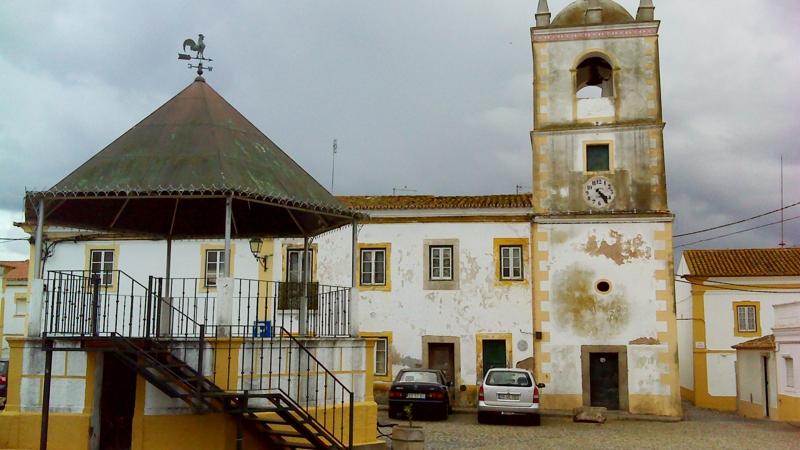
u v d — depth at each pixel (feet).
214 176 45.55
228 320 44.62
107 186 45.19
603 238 89.66
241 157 48.62
